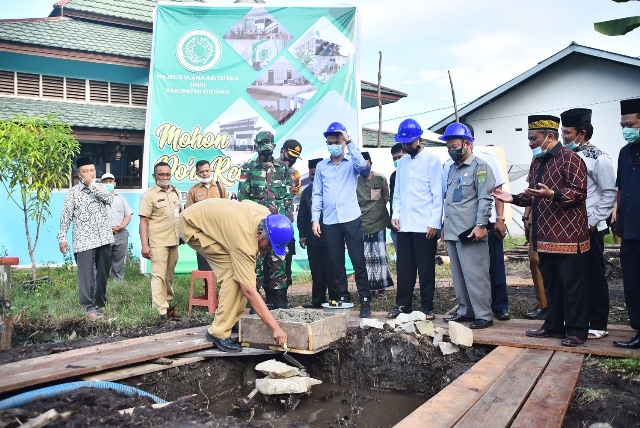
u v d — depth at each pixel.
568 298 4.69
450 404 3.51
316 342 4.95
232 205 4.97
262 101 10.34
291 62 10.36
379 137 16.62
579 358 4.42
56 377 4.04
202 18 10.27
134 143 13.44
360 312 6.28
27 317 6.20
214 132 10.23
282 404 4.61
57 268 10.93
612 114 17.83
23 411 3.36
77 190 6.61
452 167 5.76
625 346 4.53
